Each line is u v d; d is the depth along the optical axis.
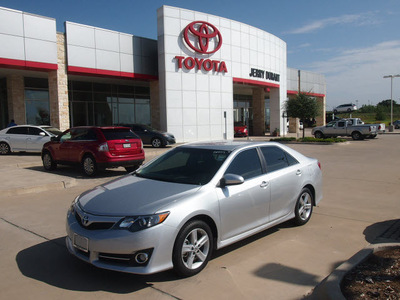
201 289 3.77
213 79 26.06
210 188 4.39
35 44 18.39
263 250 4.89
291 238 5.37
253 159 5.24
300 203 5.91
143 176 5.12
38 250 4.89
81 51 20.42
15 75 21.58
